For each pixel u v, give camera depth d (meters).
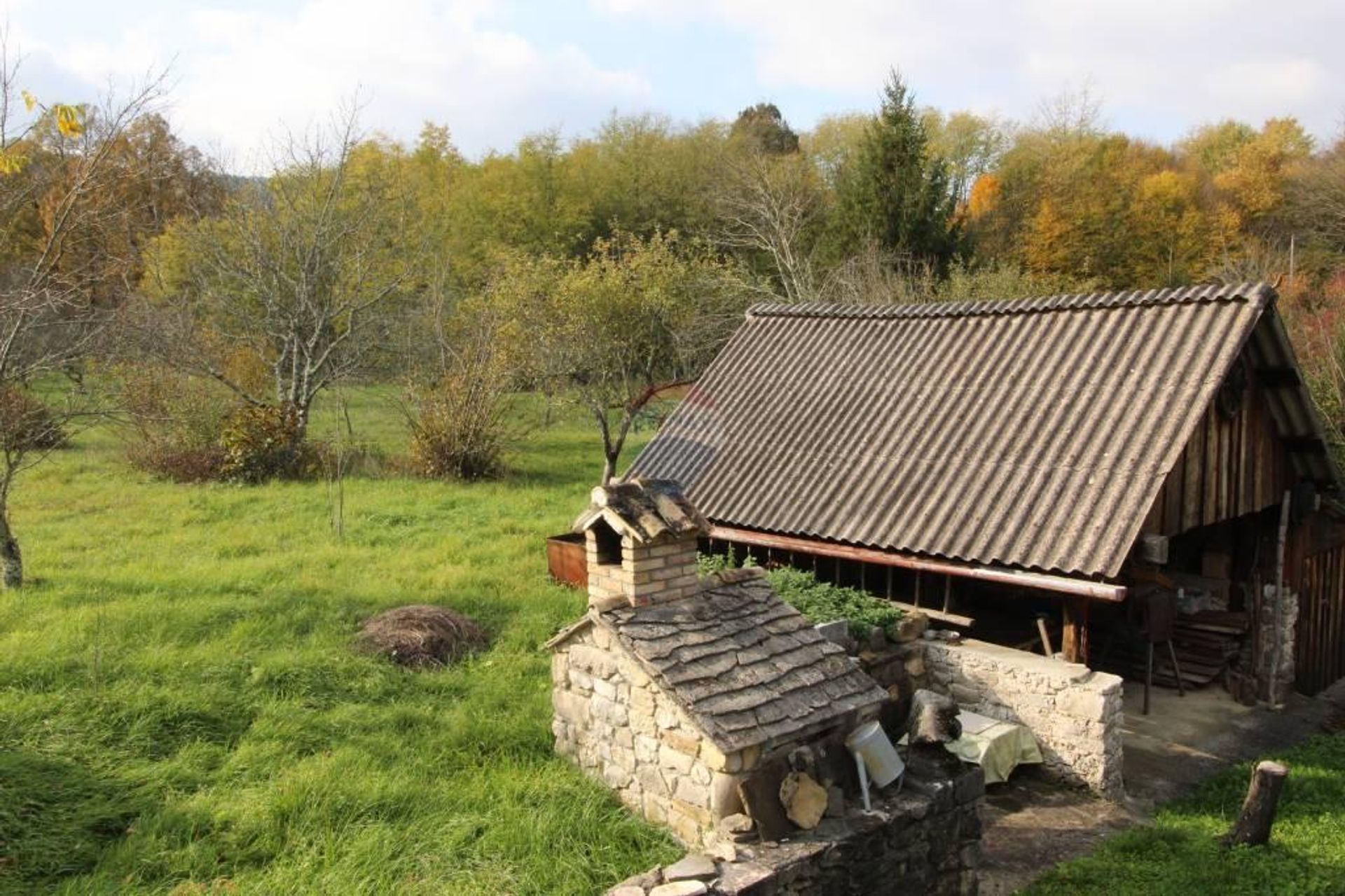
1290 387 11.74
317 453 24.17
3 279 17.56
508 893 6.38
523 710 9.49
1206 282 30.41
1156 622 11.74
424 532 17.48
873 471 12.08
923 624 11.02
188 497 20.31
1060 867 8.02
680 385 23.42
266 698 9.39
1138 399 10.88
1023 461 11.02
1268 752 10.99
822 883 6.48
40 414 18.52
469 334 26.72
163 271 29.45
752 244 36.16
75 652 10.02
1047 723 9.85
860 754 7.06
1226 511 11.45
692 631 7.46
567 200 43.69
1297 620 13.00
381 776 7.95
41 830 6.76
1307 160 39.03
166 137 26.58
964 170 49.72
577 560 14.05
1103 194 37.34
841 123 51.06
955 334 13.62
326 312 26.25
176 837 6.89
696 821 6.94
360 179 32.97
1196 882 7.70
